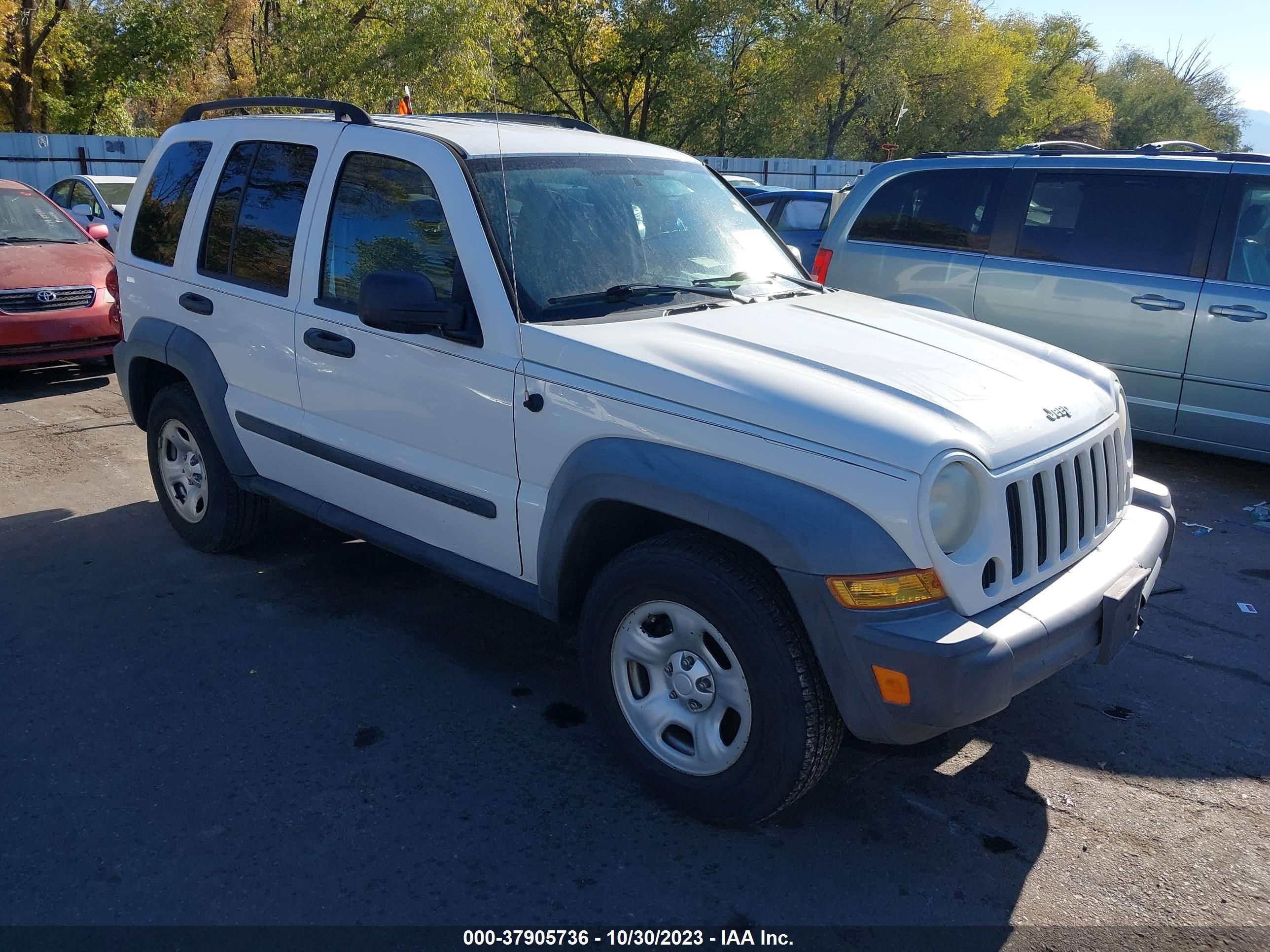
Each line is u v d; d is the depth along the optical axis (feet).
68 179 46.57
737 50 119.44
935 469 8.46
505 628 14.19
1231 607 15.33
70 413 25.30
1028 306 21.43
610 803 10.34
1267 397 18.98
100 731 11.43
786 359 10.08
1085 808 10.49
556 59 110.22
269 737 11.36
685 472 9.26
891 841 9.88
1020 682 8.77
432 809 10.16
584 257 11.69
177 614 14.34
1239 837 10.05
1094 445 10.41
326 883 9.07
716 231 13.48
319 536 17.38
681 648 9.80
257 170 14.29
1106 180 20.62
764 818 9.62
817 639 8.68
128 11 86.79
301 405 13.47
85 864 9.26
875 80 127.03
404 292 10.71
